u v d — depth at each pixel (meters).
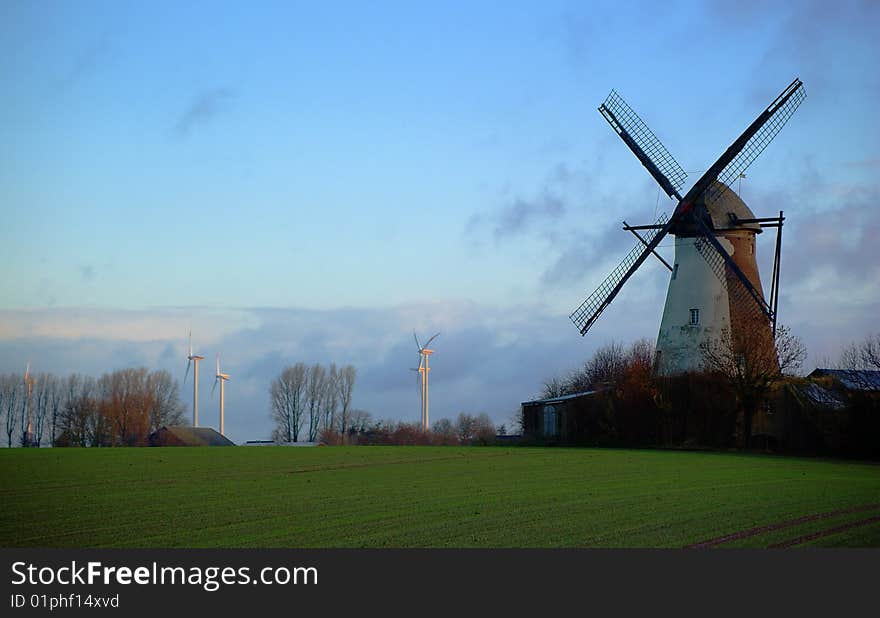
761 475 53.78
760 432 77.81
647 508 38.28
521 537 31.28
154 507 38.59
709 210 77.25
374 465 60.62
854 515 36.16
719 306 77.06
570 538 31.11
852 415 71.19
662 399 80.38
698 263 77.69
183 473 53.47
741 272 76.69
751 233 77.62
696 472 55.69
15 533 32.31
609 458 67.00
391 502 40.31
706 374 77.12
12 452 70.38
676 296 79.00
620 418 84.44
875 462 66.31
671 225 78.12
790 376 78.12
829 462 65.06
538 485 47.75
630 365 87.06
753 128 76.81
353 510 37.72
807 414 74.50
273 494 43.28
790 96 77.44
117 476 51.28
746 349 75.75
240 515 36.28
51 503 39.78
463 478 51.66
